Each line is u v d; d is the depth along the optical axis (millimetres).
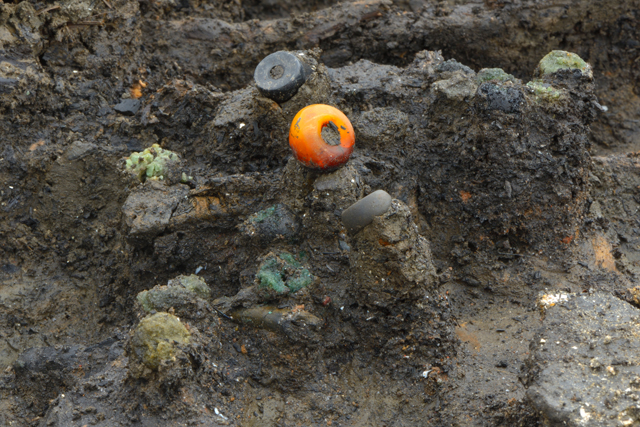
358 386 300
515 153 312
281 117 313
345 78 332
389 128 319
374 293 299
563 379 270
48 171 327
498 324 310
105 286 323
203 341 292
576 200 321
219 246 313
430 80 327
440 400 293
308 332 298
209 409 286
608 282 318
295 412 295
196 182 318
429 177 321
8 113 328
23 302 320
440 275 315
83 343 316
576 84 321
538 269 319
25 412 304
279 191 310
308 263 306
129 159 319
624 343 274
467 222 320
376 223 290
